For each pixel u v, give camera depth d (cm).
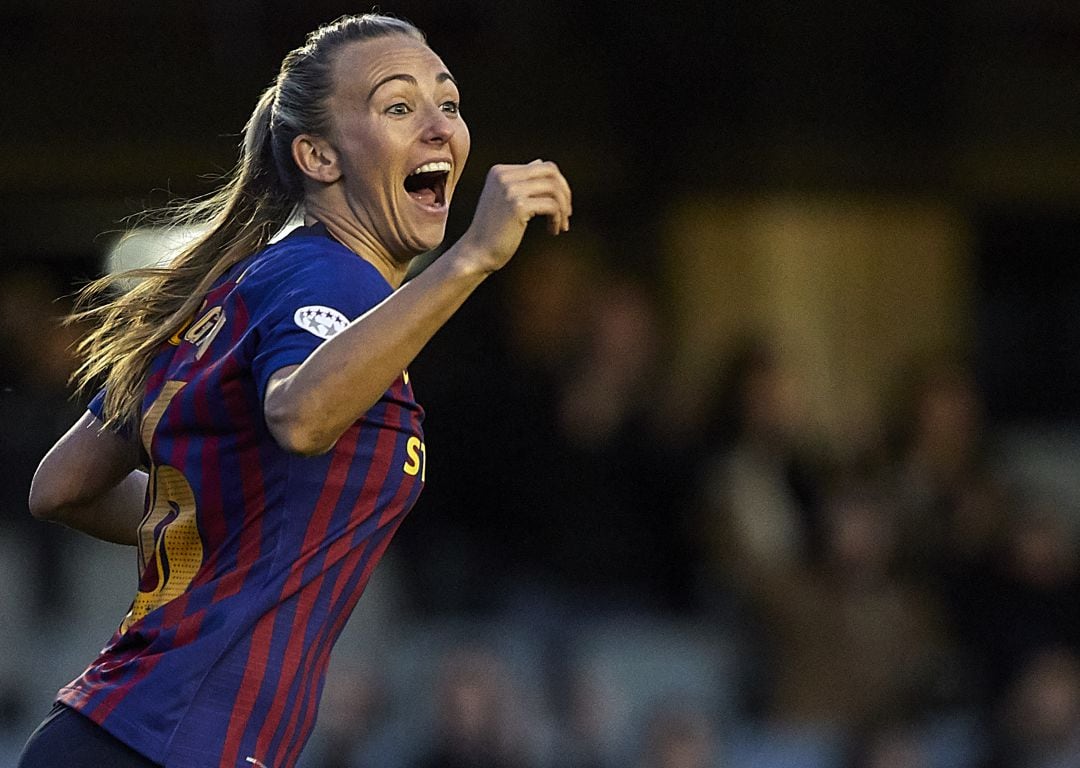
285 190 1018
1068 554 2720
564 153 3106
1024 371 3581
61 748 943
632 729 2455
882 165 3127
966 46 3209
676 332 3083
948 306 3189
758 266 3080
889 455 2888
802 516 2580
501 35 3103
